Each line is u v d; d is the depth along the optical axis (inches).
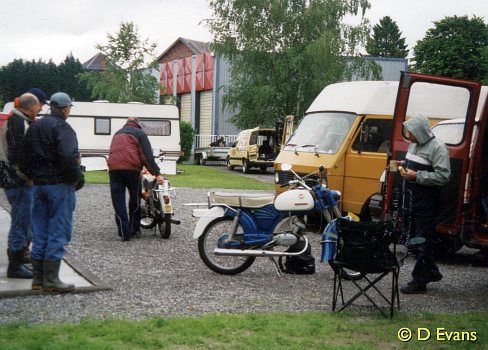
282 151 459.5
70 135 211.9
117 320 184.1
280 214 265.0
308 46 1157.7
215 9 1234.0
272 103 1222.3
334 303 206.7
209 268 267.1
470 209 294.4
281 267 276.8
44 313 191.9
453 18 827.4
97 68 1327.5
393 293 202.2
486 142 294.0
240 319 189.9
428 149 236.5
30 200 233.5
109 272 258.8
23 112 228.1
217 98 1631.4
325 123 439.2
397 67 1476.4
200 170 1110.4
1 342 157.6
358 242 201.8
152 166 339.0
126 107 946.1
